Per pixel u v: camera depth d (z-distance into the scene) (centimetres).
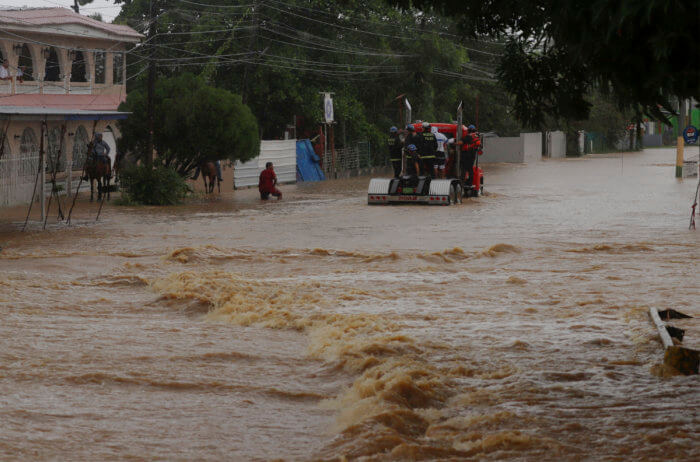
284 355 843
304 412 636
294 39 5209
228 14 5012
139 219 2628
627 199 3322
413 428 579
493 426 568
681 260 1711
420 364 758
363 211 2875
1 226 2369
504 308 1136
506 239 2073
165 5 5153
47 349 830
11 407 609
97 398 652
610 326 975
